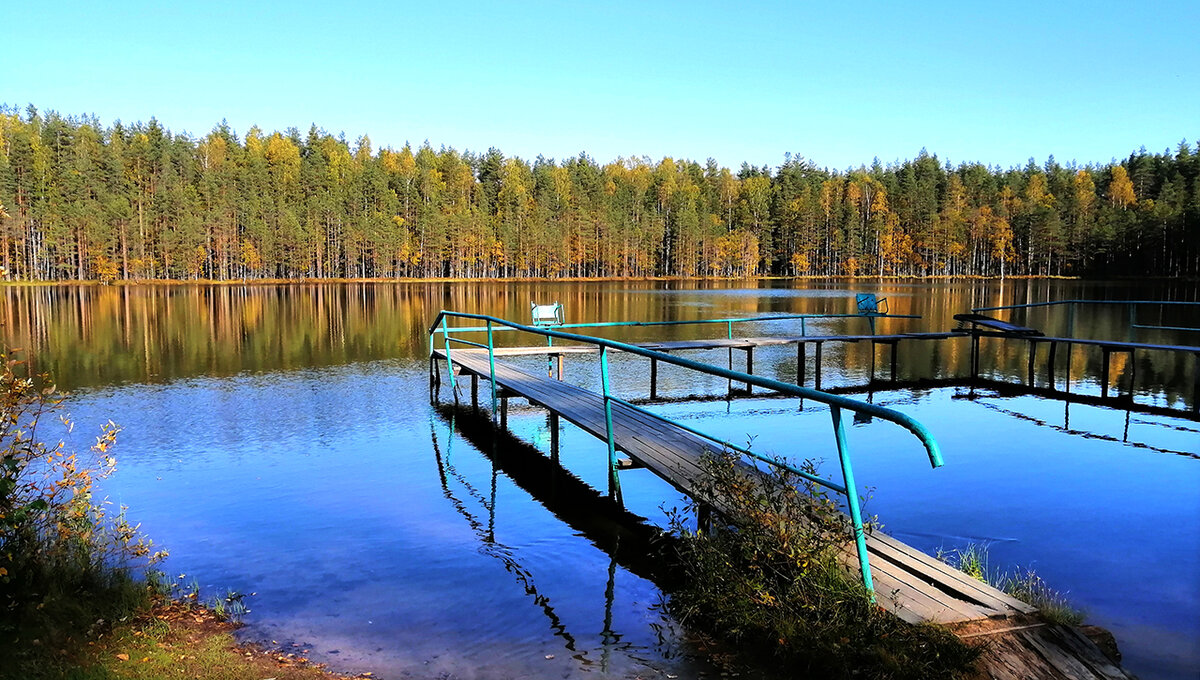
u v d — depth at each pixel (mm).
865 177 113438
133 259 68000
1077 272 87500
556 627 4188
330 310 33219
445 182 108000
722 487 4551
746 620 3816
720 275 99438
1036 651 3279
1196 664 3762
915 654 3221
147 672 3430
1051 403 12453
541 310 17344
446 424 10234
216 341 20234
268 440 9117
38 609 3730
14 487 3916
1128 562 5262
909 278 91188
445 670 3678
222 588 4734
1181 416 11195
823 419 10891
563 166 121750
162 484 7188
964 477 7551
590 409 8367
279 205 78625
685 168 131375
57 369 14977
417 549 5516
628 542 5719
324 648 3900
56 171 71438
